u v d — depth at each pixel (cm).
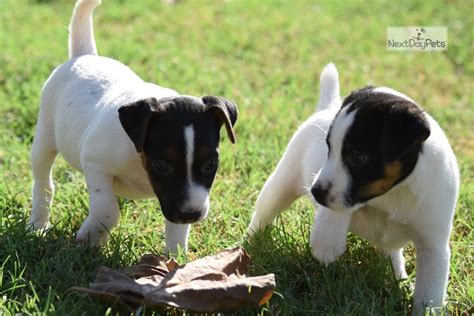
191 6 1441
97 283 469
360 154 462
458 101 1059
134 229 602
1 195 655
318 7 1477
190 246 588
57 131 600
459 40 1303
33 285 495
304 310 491
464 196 704
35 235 554
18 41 1161
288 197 592
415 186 477
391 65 1180
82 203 643
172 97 518
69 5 1405
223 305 467
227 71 1093
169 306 454
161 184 497
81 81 593
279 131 863
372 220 520
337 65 1158
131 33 1252
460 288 547
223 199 672
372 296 504
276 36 1285
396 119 452
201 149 491
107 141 531
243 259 511
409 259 598
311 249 523
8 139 814
